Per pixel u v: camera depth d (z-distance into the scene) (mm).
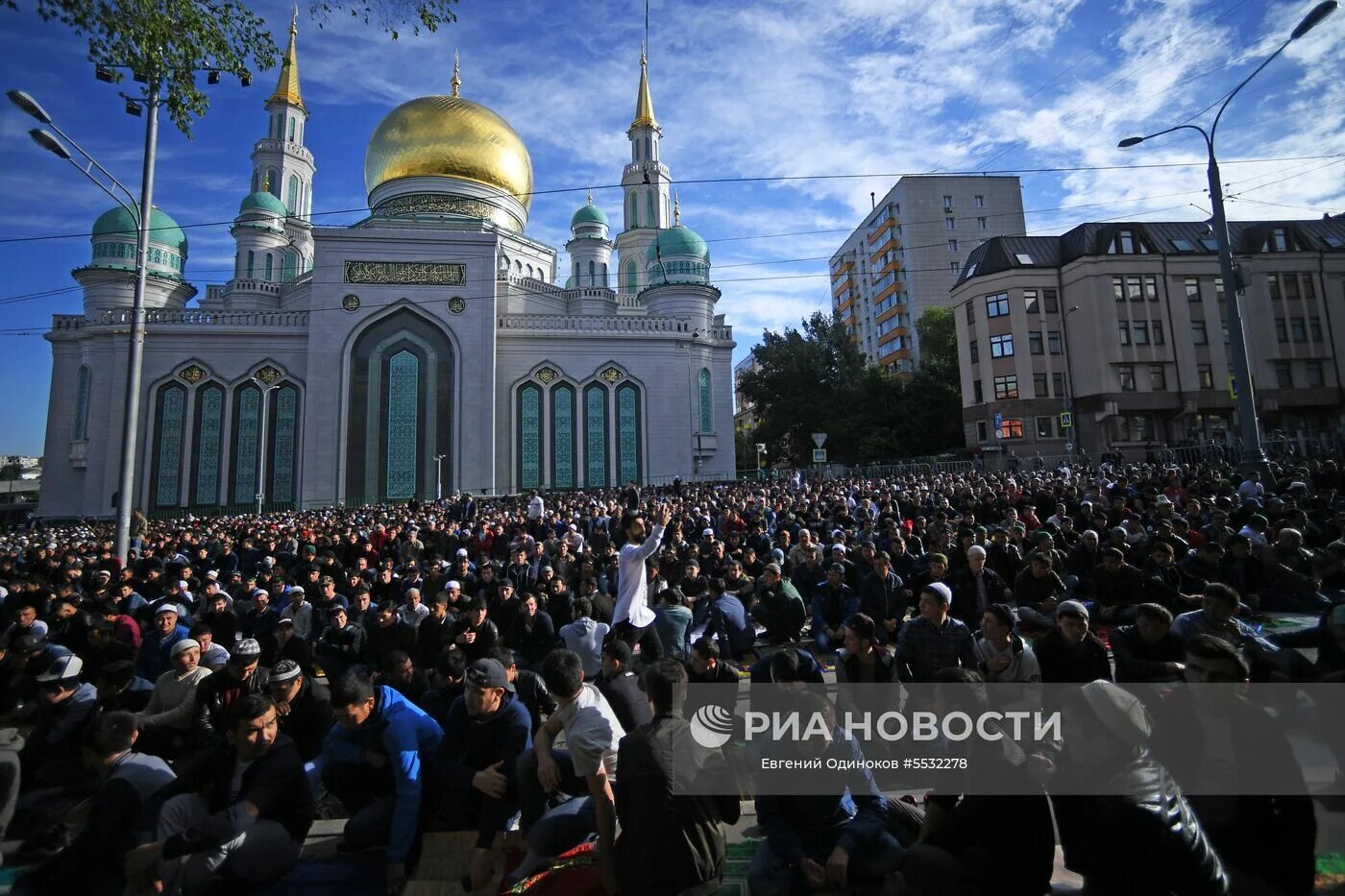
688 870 3387
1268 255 34094
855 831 3705
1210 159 14477
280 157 42094
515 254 39531
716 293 39250
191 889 4008
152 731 5730
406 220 35219
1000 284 34594
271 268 39031
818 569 9898
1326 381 33656
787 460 46406
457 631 7559
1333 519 9688
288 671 5160
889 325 51844
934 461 32906
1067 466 26922
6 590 10281
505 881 4211
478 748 4602
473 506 23188
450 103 39125
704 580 9984
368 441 31469
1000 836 3309
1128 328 32750
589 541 14672
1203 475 17109
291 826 4328
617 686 5172
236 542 15891
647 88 48031
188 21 9453
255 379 31656
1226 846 3361
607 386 34969
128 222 35594
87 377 30828
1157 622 5016
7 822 4836
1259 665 4590
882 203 52594
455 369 32562
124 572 10945
